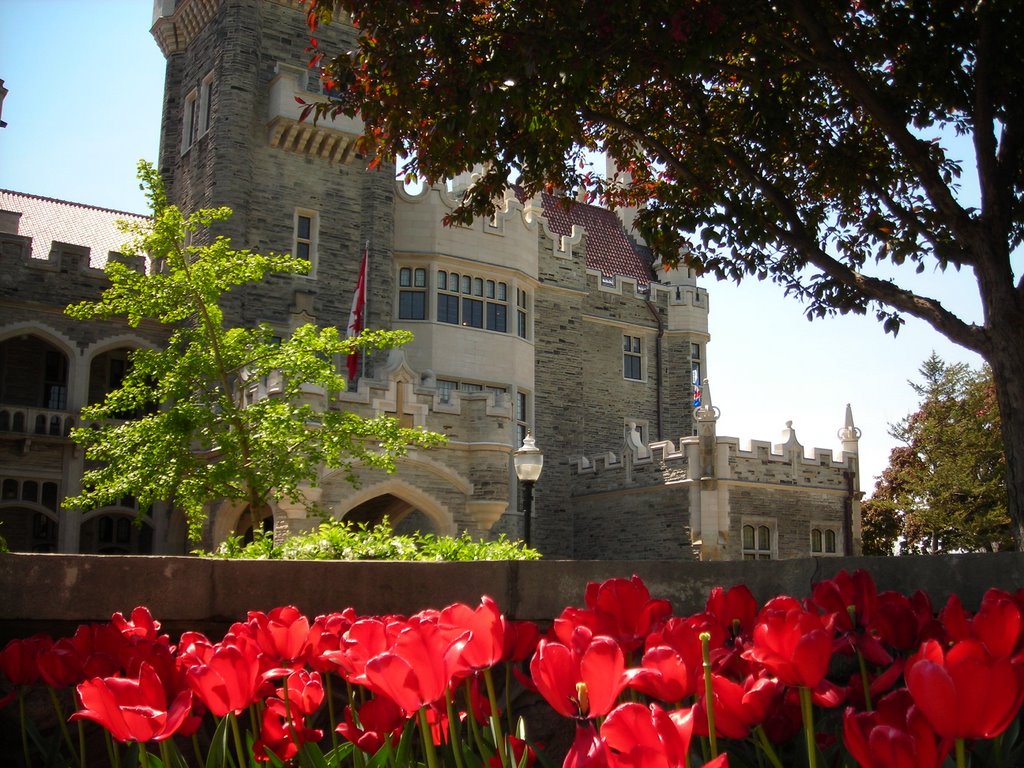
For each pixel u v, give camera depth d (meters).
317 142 26.55
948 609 2.86
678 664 2.31
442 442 18.20
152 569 4.38
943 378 39.72
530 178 13.10
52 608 4.17
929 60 10.98
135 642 3.05
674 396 36.31
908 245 12.88
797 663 2.24
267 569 4.57
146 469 16.48
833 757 2.82
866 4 11.12
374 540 10.98
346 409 20.78
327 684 3.39
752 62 12.75
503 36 10.41
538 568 4.97
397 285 28.55
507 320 30.12
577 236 33.62
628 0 9.99
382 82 11.24
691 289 37.16
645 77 11.21
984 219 10.46
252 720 3.14
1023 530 9.85
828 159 12.48
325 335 18.02
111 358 26.47
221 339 17.59
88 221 29.98
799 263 12.81
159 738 2.44
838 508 30.67
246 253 18.05
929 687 1.89
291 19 27.14
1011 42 10.40
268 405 17.28
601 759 1.95
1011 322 10.20
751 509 28.64
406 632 2.25
